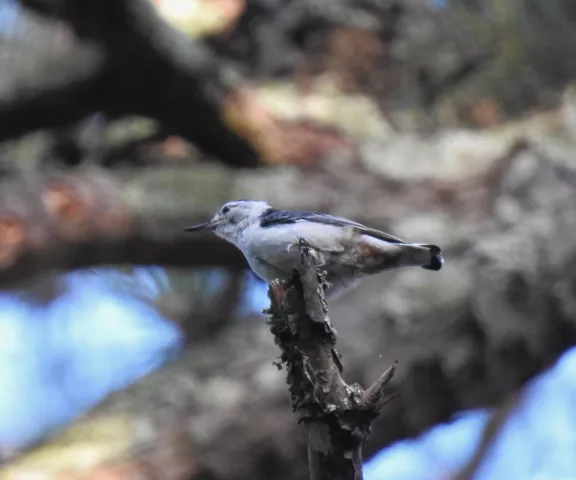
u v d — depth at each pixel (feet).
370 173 40.75
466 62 46.60
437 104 46.60
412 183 40.19
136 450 31.42
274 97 44.14
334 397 14.80
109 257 37.60
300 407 14.90
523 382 35.68
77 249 36.63
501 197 38.86
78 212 36.19
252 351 34.60
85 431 32.58
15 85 37.40
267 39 47.62
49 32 40.27
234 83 40.86
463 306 34.65
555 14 42.60
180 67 37.45
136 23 35.17
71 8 34.27
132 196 37.47
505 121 45.21
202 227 24.64
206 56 39.09
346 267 21.34
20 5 36.42
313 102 44.55
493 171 40.16
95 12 34.17
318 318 15.23
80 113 39.22
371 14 48.21
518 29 43.96
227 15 47.26
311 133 42.37
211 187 38.93
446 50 46.93
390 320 34.35
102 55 36.73
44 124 39.27
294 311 15.29
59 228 35.86
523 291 35.12
